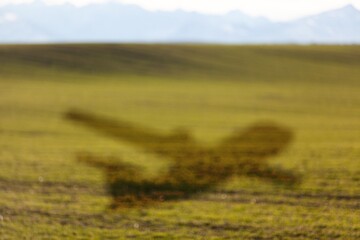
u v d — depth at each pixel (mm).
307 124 146500
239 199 68000
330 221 58469
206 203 66062
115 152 100312
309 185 74875
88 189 72438
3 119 144250
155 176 80562
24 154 97062
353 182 76500
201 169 86000
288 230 55438
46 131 126312
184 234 54281
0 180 76500
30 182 75812
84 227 56250
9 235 53219
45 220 58375
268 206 64625
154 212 61969
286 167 87188
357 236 53719
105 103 184000
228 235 53906
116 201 66688
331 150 104062
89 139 115938
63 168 85188
